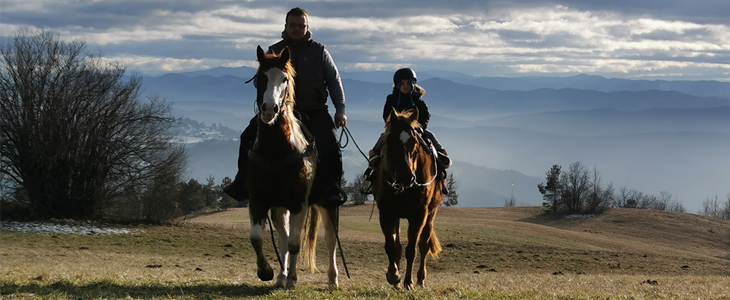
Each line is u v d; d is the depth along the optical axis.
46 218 42.66
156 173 44.44
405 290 7.77
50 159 41.22
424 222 8.92
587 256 39.81
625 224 86.88
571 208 98.94
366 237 46.94
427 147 9.12
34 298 6.00
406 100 9.80
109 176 44.62
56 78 42.69
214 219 70.31
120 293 6.76
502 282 11.73
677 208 146.12
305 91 8.38
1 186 42.78
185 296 6.63
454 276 16.30
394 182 8.26
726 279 15.62
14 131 41.47
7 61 41.53
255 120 8.12
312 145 7.92
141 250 31.64
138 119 44.00
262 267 7.64
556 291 8.52
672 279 15.60
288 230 8.09
